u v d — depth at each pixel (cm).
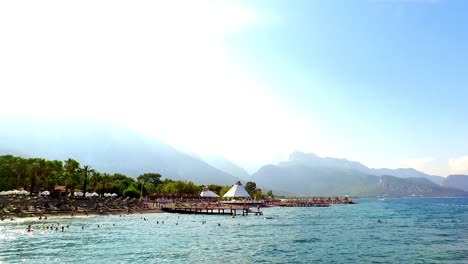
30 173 14350
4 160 15600
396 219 13650
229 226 10056
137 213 14075
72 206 12838
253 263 4903
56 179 14675
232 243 6694
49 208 11975
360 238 7662
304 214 16600
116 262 4853
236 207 16088
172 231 8581
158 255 5381
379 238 7694
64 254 5381
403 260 5184
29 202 11938
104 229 8738
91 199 14588
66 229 8519
